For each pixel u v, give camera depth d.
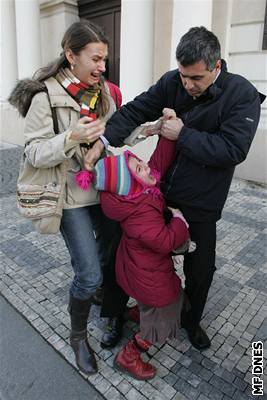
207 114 1.57
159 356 1.96
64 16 7.17
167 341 2.07
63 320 2.24
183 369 1.88
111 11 6.66
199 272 1.81
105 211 1.62
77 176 1.58
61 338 2.10
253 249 3.15
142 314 1.71
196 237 1.79
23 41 7.18
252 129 1.51
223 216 3.87
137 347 1.79
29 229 3.52
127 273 1.68
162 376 1.84
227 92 1.53
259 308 2.38
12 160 6.39
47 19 7.62
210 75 1.45
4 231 3.47
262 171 5.03
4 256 2.99
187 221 1.79
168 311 1.68
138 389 1.76
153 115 1.85
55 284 2.61
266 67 4.83
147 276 1.61
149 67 5.03
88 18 7.17
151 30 4.92
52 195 1.59
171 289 1.66
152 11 4.86
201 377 1.83
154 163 1.79
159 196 1.67
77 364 1.88
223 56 5.06
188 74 1.44
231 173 1.73
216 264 2.90
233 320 2.26
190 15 4.15
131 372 1.81
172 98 1.71
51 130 1.55
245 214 3.94
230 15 4.92
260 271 2.81
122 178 1.52
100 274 1.76
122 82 5.17
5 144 8.01
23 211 1.60
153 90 1.81
